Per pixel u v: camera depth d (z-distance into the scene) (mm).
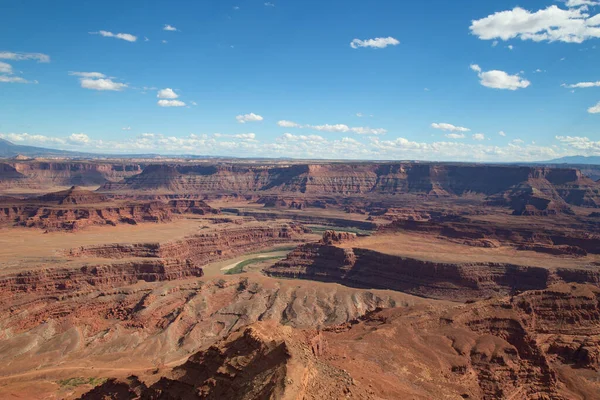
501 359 101938
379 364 94938
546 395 98438
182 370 83438
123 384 92000
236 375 72438
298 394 60656
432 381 92688
